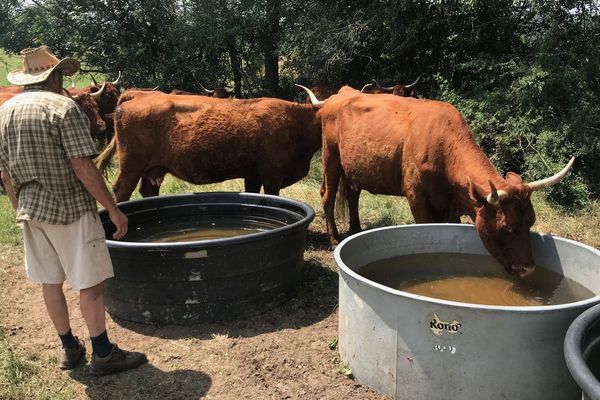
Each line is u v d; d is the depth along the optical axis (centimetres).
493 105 939
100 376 367
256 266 436
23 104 321
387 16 1186
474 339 284
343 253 370
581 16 990
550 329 280
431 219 512
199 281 423
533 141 877
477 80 1152
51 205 327
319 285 511
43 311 470
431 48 1273
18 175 325
